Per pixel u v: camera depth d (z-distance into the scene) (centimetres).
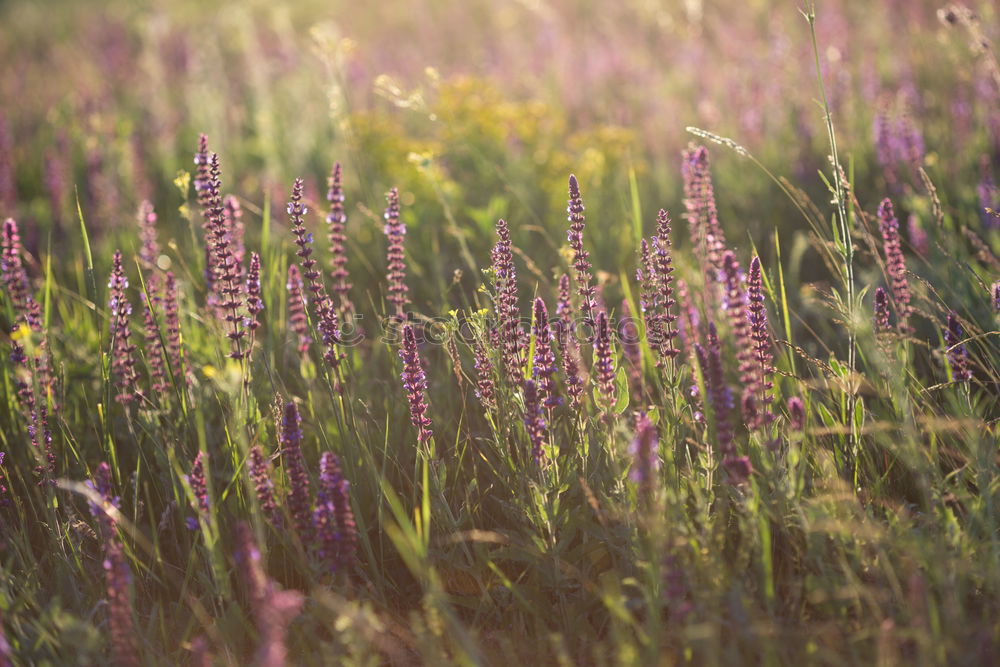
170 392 404
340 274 416
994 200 531
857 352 422
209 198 363
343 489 307
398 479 385
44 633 290
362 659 285
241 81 1134
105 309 456
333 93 660
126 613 278
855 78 813
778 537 332
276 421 353
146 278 525
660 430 342
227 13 1495
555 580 320
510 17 1374
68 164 825
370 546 341
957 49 702
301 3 1570
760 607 301
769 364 331
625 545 324
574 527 327
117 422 424
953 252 450
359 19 1507
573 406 339
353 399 388
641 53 1100
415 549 297
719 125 796
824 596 280
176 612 323
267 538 342
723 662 277
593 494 338
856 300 368
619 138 723
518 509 339
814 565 311
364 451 358
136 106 1090
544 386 336
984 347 388
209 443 392
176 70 1262
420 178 639
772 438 330
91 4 1991
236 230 467
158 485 387
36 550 370
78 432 411
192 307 463
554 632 314
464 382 420
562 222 629
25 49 1656
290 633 309
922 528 315
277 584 313
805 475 345
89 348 464
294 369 454
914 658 282
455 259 592
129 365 388
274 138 888
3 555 359
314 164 812
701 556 293
